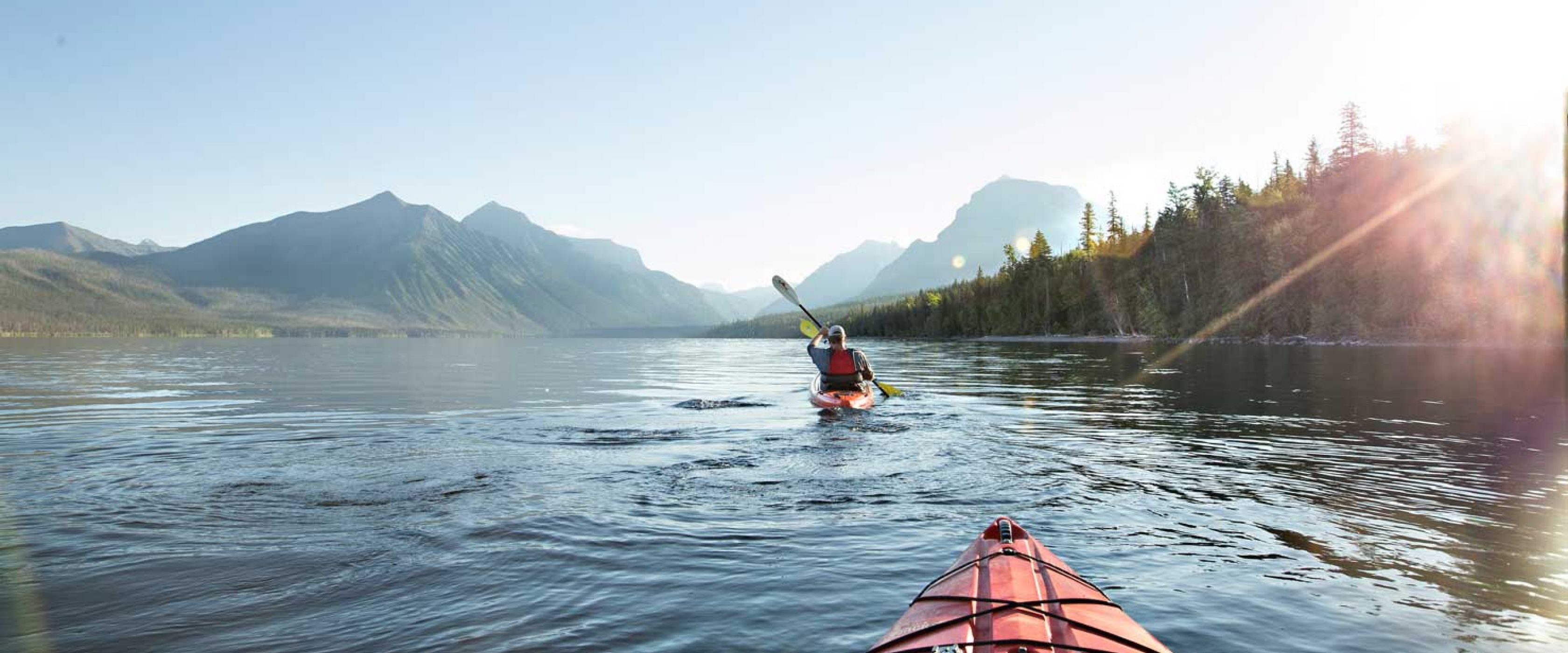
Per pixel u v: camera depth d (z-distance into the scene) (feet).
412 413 56.13
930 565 19.74
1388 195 243.81
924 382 85.35
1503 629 15.80
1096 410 55.26
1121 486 29.25
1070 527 23.47
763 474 31.35
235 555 20.51
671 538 22.16
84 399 69.31
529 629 15.67
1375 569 19.57
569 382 97.30
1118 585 18.30
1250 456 36.09
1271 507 25.93
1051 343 307.78
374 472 31.83
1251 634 15.56
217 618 16.19
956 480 30.30
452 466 33.19
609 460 34.60
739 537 22.25
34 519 24.18
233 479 30.40
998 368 117.80
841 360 57.98
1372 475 31.42
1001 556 16.47
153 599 17.20
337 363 166.20
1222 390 74.18
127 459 35.14
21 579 18.47
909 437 41.88
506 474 31.50
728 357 227.81
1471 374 95.86
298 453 37.06
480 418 52.21
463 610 16.66
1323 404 59.77
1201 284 305.12
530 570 19.26
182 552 20.75
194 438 42.22
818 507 25.93
